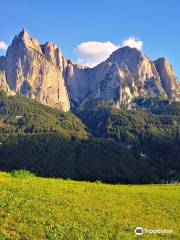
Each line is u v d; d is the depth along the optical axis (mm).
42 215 31562
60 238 26891
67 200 38500
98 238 28109
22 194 37281
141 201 45625
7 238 25359
